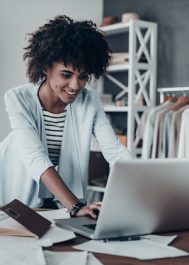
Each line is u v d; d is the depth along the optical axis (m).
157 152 3.55
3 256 1.06
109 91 4.76
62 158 1.89
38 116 1.84
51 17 4.52
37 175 1.65
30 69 1.83
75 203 1.54
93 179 4.38
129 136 4.00
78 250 1.16
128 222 1.25
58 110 1.88
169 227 1.34
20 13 4.34
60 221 1.41
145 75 4.16
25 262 1.02
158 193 1.23
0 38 4.24
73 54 1.62
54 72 1.68
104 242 1.24
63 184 1.60
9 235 1.23
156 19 4.28
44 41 1.69
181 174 1.24
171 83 4.12
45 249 1.15
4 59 4.27
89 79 1.81
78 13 4.70
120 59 4.13
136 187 1.19
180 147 3.31
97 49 1.71
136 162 1.17
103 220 1.21
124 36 4.60
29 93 1.85
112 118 4.68
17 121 1.77
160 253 1.15
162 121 3.53
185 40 4.01
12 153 1.95
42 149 1.73
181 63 4.04
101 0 4.87
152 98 4.18
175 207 1.29
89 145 1.91
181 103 3.63
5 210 1.28
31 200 1.91
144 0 4.39
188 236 1.33
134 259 1.11
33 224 1.27
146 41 4.14
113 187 1.17
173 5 4.12
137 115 4.05
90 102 1.92
